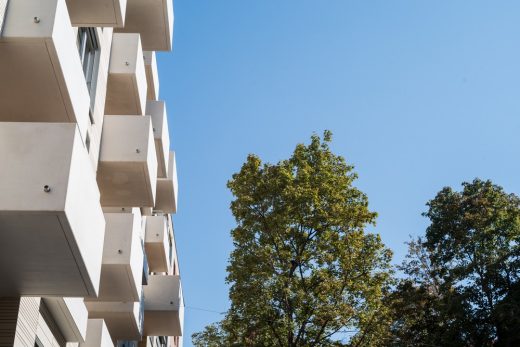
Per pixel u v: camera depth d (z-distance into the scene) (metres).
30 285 9.59
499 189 35.16
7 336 9.66
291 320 24.12
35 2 9.48
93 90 14.70
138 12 18.69
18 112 10.83
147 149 15.41
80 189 8.57
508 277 31.62
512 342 30.12
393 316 27.06
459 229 33.31
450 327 30.36
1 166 7.98
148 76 22.66
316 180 27.56
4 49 9.47
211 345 27.53
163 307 22.83
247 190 27.62
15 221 8.01
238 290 25.05
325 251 25.95
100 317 17.38
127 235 14.36
